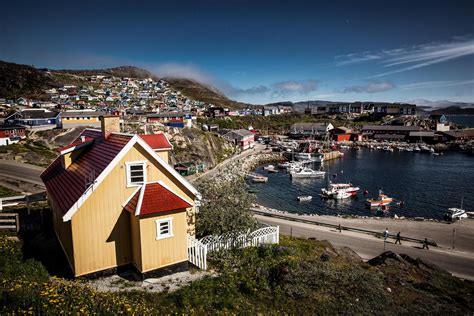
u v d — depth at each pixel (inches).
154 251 644.7
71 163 835.4
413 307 570.3
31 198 1222.9
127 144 647.8
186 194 745.6
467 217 1941.4
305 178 3312.0
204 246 691.4
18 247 697.6
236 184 984.3
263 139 6077.8
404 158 4539.9
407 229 1539.1
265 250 825.5
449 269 1063.6
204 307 532.4
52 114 3789.4
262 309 543.5
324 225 1518.2
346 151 5319.9
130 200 659.4
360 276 671.1
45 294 433.4
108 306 450.9
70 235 624.7
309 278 644.7
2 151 2329.0
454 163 4077.3
